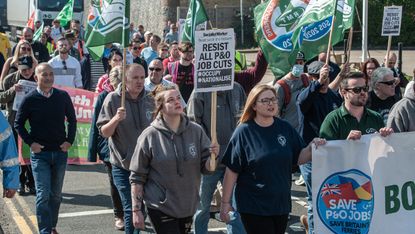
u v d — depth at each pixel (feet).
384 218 20.24
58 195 26.04
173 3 139.13
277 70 28.22
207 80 20.01
